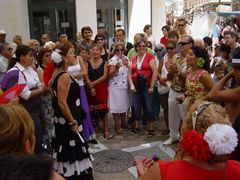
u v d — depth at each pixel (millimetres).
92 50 5789
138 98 5879
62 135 3738
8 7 10352
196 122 1784
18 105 1738
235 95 2578
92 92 5719
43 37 8562
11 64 4273
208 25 13305
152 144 5531
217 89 2758
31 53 4012
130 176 4406
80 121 3830
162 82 5699
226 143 1594
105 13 13234
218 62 5316
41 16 12484
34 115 3758
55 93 3652
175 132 5371
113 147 5434
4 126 1585
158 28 14141
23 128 1622
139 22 13727
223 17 14617
